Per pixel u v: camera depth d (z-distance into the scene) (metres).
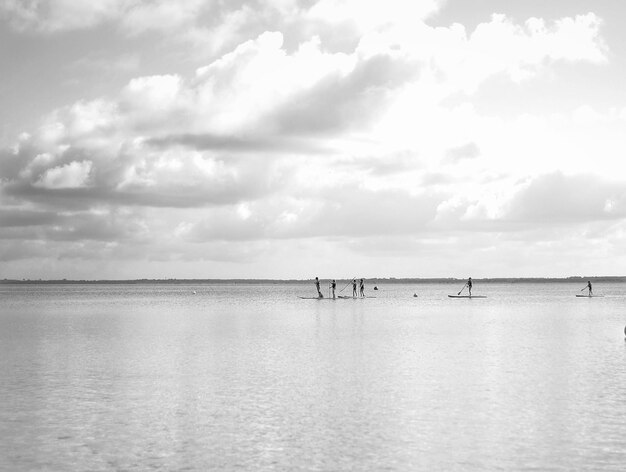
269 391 25.36
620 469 15.73
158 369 31.28
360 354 36.66
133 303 124.94
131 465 16.27
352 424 20.00
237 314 79.81
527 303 109.56
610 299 132.38
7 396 24.72
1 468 16.06
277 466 16.09
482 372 29.67
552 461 16.30
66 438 18.69
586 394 24.30
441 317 70.00
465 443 17.86
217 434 19.00
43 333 52.44
